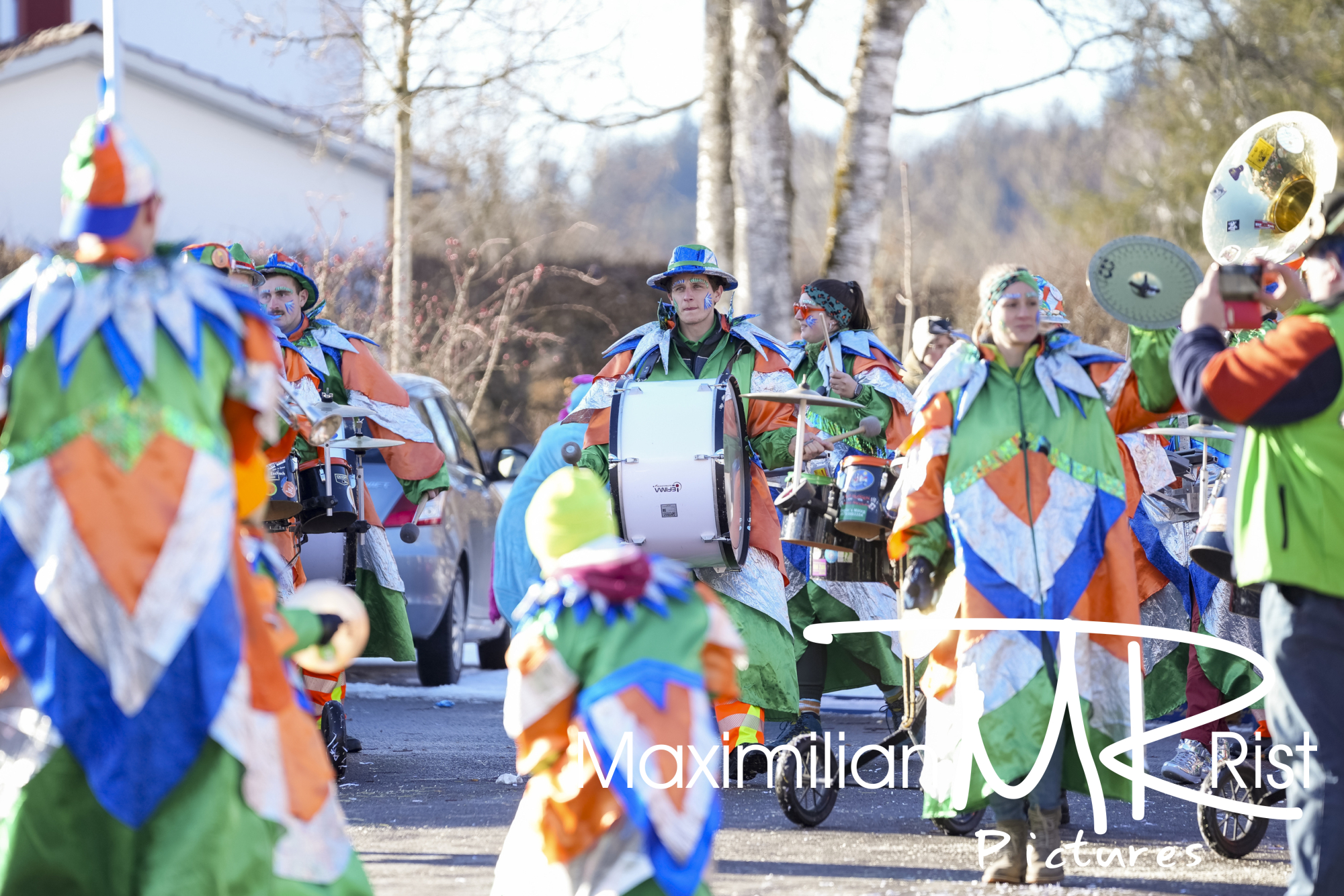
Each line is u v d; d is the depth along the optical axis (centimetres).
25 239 4556
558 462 1570
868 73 3334
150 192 883
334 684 1628
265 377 871
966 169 10612
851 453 1659
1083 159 8538
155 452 834
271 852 834
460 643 2522
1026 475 1184
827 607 1691
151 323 848
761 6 3325
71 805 828
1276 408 933
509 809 1476
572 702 848
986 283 1212
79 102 4969
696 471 1462
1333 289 949
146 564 823
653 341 1570
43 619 825
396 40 3675
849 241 3350
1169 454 1733
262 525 1587
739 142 3362
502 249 5369
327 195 5303
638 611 841
